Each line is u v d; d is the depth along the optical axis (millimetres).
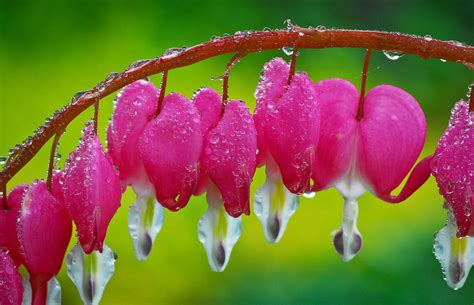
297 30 359
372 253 830
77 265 355
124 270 799
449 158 354
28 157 354
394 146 364
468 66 362
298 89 356
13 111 1008
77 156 350
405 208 867
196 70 998
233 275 811
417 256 830
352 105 366
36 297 354
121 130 359
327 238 836
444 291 810
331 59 1076
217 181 355
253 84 1011
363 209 861
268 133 357
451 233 360
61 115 354
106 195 350
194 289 803
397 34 361
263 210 364
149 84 363
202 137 356
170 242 813
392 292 808
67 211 355
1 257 353
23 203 353
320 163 365
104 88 353
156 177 356
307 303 796
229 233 363
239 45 357
